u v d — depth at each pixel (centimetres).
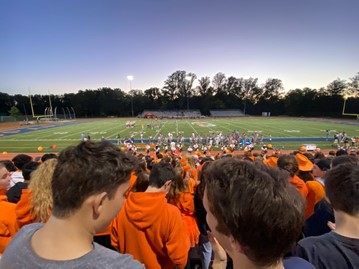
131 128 5141
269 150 2766
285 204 108
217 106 11825
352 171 173
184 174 503
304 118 8600
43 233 121
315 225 326
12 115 9425
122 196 136
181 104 12294
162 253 269
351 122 6450
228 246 121
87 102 10988
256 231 103
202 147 2839
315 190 367
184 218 365
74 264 109
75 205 118
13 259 116
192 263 406
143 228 255
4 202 300
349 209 167
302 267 132
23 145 3222
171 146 2853
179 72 12244
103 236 332
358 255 158
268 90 11688
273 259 110
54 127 5669
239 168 120
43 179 253
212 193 119
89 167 118
